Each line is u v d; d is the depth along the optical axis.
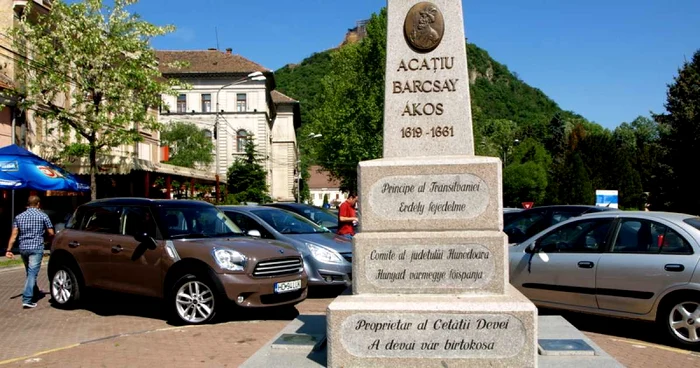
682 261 7.28
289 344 5.78
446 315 5.11
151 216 9.50
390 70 6.13
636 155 63.72
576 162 58.22
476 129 60.22
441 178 5.57
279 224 12.07
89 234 9.96
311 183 125.50
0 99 22.25
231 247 8.82
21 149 20.00
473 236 5.41
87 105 22.36
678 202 34.94
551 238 8.70
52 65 22.06
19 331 8.40
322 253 11.03
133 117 23.00
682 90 37.25
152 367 6.32
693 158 34.25
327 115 54.38
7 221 22.06
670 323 7.30
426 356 5.13
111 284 9.51
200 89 62.53
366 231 5.64
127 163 25.39
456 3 6.10
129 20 22.94
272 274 8.89
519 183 62.62
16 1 23.91
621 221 8.07
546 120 104.06
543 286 8.48
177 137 52.47
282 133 82.19
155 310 9.98
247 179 39.00
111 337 7.84
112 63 23.12
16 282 13.95
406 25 6.12
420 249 5.46
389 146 6.08
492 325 5.08
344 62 57.38
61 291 10.15
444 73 6.07
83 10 22.19
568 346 5.66
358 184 5.70
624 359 6.62
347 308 5.20
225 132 62.00
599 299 7.92
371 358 5.17
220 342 7.47
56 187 19.66
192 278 8.67
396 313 5.14
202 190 32.19
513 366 5.06
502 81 163.88
